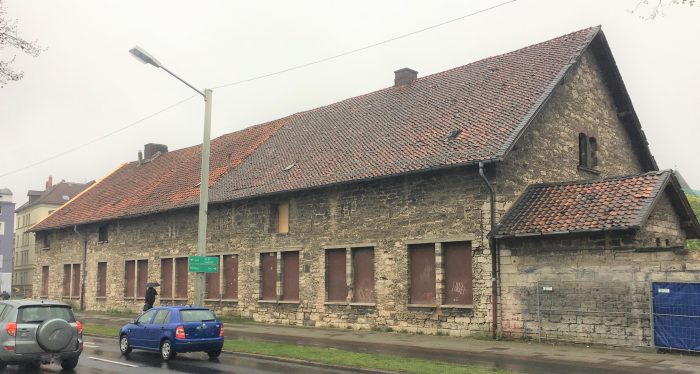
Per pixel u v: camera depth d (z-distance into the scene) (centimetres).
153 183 3775
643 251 1603
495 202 1909
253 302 2702
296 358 1543
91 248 3891
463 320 1952
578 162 2306
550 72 2256
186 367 1476
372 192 2261
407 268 2120
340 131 2822
